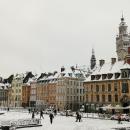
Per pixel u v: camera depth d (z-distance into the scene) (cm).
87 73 13362
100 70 10556
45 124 5406
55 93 13125
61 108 12625
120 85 9488
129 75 9325
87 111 10406
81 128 4625
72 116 8012
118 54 14912
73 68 13312
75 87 12825
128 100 9175
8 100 17512
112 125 5238
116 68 10025
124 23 15175
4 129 4025
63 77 12681
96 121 6231
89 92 10500
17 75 17075
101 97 10075
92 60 14638
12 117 7388
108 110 9431
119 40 15088
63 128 4656
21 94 16075
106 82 9962
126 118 6544
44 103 13788
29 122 4969
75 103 12712
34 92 14838
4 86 18512
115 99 9612
